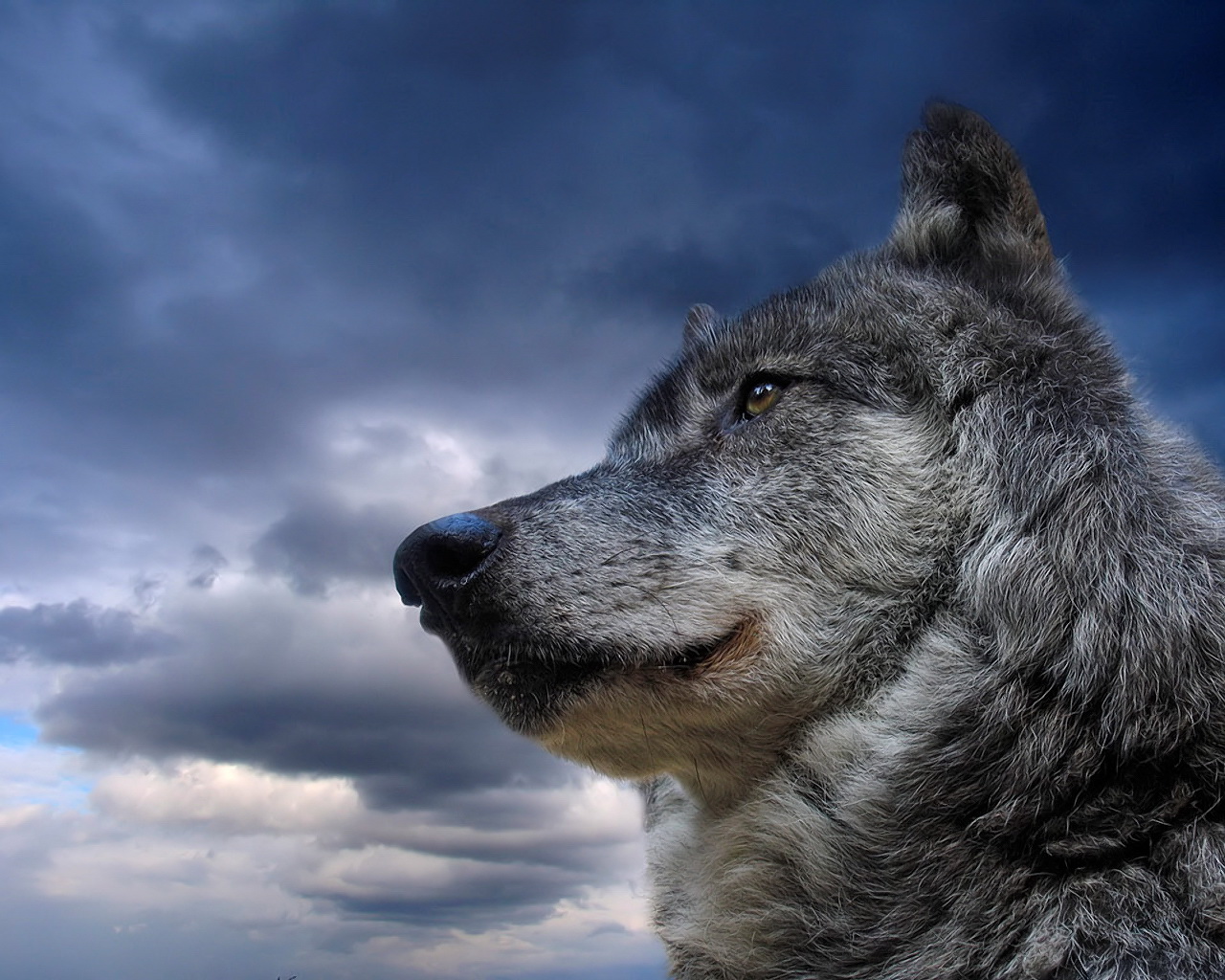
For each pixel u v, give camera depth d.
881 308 0.37
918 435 0.35
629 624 0.34
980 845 0.29
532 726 0.35
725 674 0.34
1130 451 0.31
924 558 0.34
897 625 0.34
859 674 0.34
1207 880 0.26
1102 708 0.29
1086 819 0.28
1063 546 0.30
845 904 0.32
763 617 0.35
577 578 0.34
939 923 0.29
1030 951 0.27
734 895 0.35
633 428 0.41
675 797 0.42
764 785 0.35
